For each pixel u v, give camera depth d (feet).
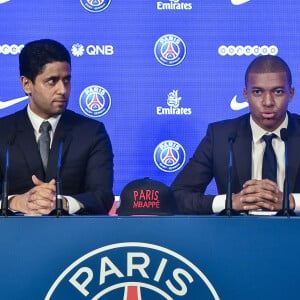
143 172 40.65
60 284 21.97
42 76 36.22
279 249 22.08
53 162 35.96
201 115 40.75
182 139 40.65
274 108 37.58
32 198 31.81
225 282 22.02
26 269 22.00
